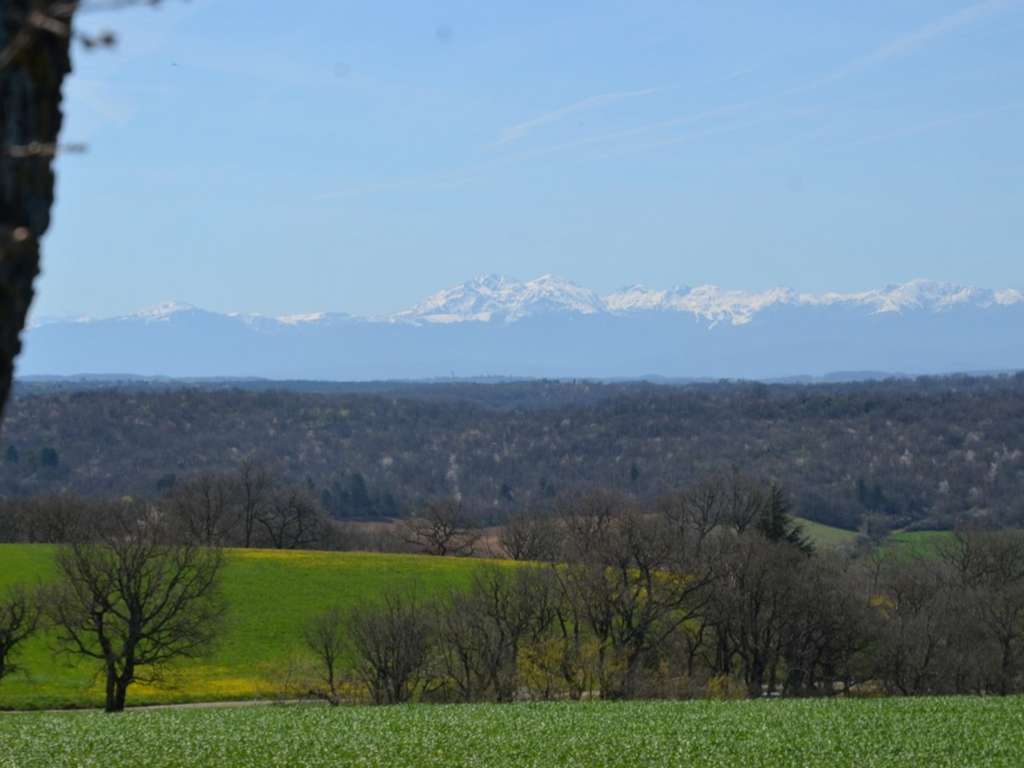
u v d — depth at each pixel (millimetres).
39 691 84312
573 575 88500
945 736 51750
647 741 50094
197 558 80312
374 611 86812
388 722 57688
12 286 8781
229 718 60469
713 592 91188
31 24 7152
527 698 84562
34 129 8773
